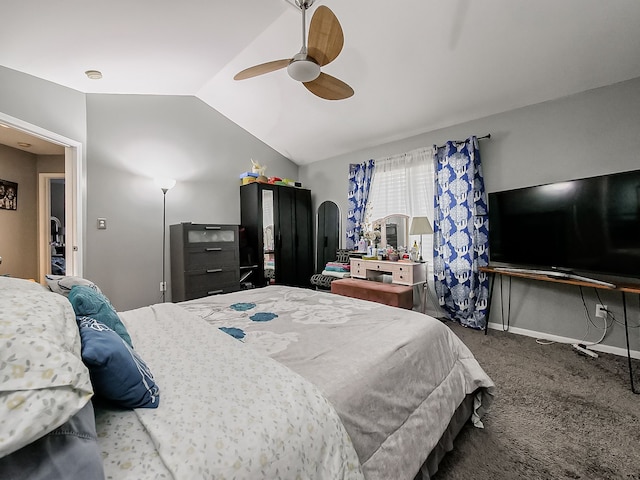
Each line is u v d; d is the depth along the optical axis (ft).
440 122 11.54
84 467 1.69
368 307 6.07
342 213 15.61
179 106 12.87
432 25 7.80
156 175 12.25
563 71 8.29
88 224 10.53
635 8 6.48
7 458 1.58
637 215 7.11
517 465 4.44
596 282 7.50
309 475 2.33
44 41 7.22
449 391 4.58
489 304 10.42
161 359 3.39
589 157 8.70
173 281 12.36
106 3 6.42
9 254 12.01
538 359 8.04
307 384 2.91
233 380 2.90
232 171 14.67
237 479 1.96
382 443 3.27
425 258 12.35
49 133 8.98
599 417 5.55
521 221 9.43
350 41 8.81
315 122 13.25
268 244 14.46
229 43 9.17
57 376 1.68
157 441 2.06
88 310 3.27
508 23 7.32
